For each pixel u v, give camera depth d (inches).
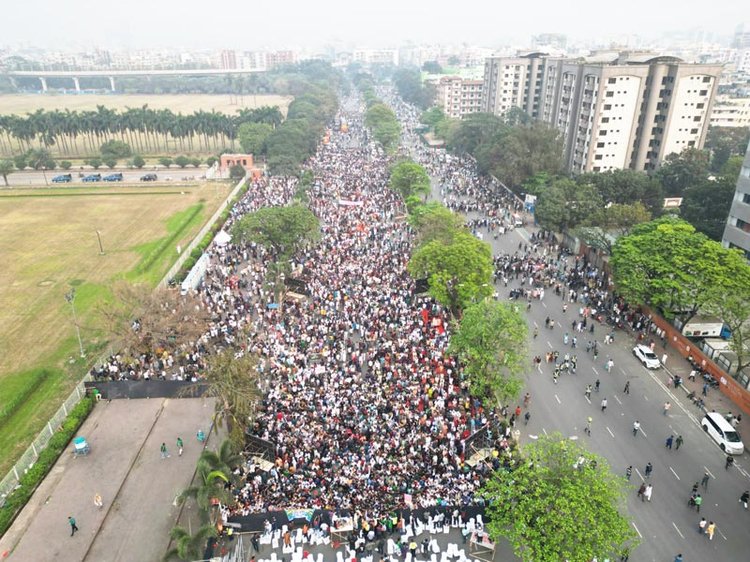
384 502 1696.6
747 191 2994.6
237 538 1627.7
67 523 1692.9
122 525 1689.2
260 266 3474.4
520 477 1460.4
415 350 2429.9
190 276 3134.8
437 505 1680.6
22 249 3922.2
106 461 1956.2
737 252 2586.1
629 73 4813.0
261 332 2637.8
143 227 4379.9
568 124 5447.8
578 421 2180.1
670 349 2701.8
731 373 2373.3
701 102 4886.8
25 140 7145.7
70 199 5221.5
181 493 1628.9
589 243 3503.9
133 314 2480.3
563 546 1343.5
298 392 2167.8
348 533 1626.5
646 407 2272.4
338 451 1876.2
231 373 1881.2
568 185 4018.2
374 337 2586.1
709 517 1742.1
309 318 2748.5
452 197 5187.0
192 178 6043.3
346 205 4643.2
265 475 1819.6
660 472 1920.5
